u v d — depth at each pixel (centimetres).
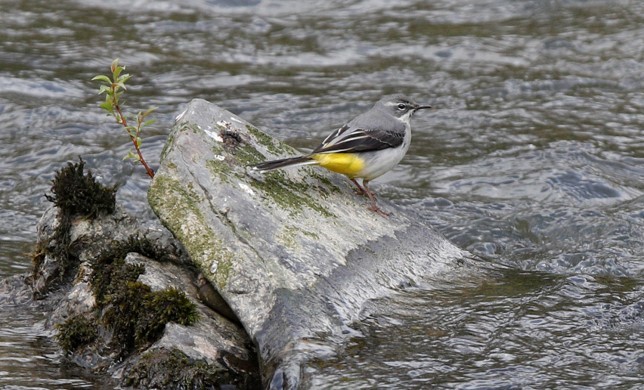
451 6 2941
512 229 1584
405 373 910
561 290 1162
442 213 1664
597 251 1461
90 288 1091
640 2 2891
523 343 995
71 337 1045
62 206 1220
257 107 2211
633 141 2005
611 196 1742
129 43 2608
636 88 2311
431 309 1086
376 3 2986
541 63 2486
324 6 2984
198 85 2345
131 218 1235
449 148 1988
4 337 1093
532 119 2136
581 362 951
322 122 2136
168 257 1140
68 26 2706
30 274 1262
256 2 2991
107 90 1240
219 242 1041
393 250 1195
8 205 1667
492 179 1820
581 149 1950
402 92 2314
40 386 966
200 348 970
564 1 2916
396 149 1331
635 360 960
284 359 930
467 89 2328
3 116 2062
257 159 1193
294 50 2622
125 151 1898
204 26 2775
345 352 954
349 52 2606
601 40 2612
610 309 1094
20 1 2883
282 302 990
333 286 1050
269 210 1113
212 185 1102
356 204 1269
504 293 1155
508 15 2852
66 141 1948
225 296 1007
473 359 951
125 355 1016
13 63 2375
